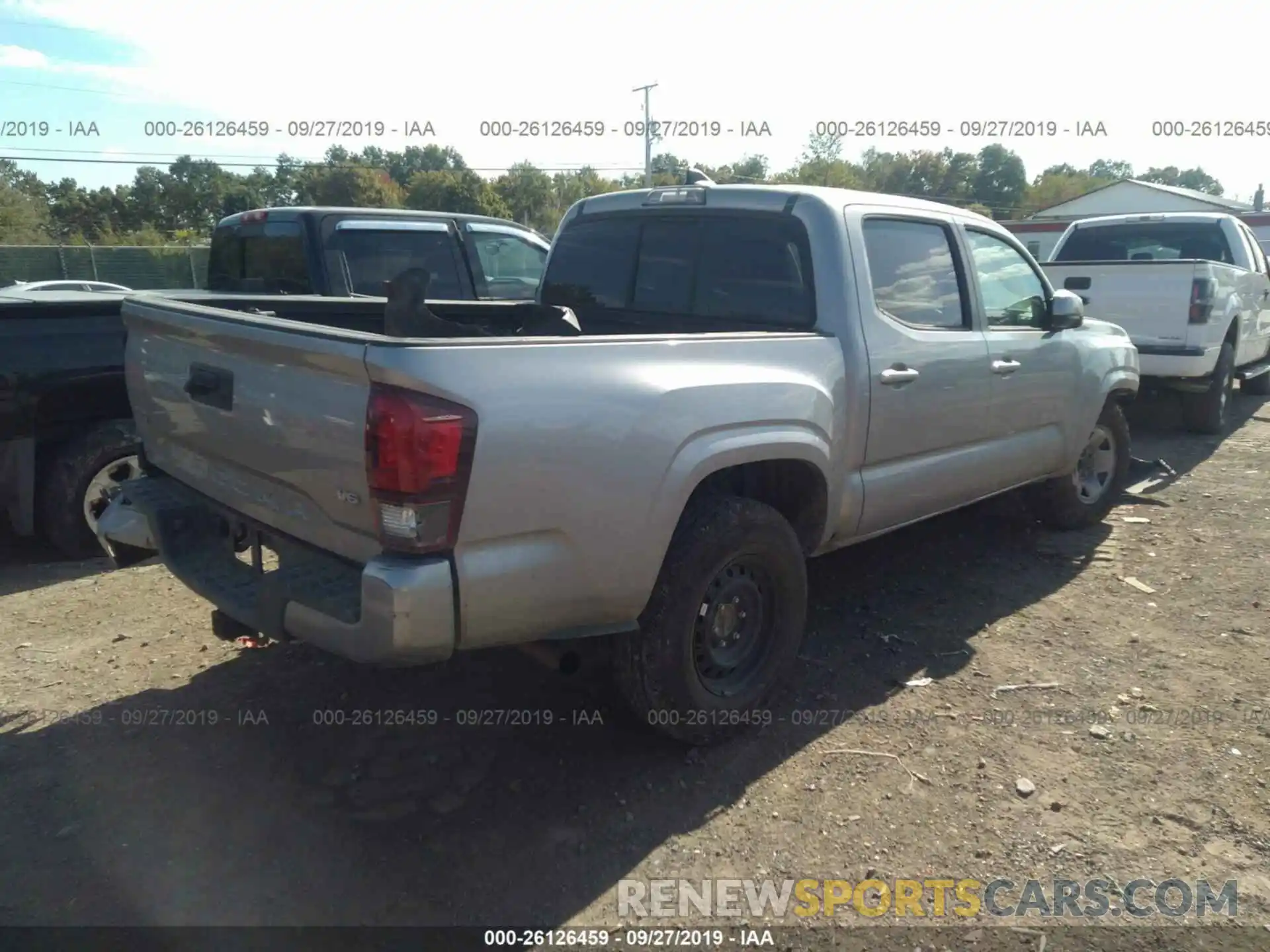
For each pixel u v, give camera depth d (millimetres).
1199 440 8836
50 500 5293
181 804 3166
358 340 2586
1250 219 26000
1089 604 4863
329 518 2836
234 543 3406
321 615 2746
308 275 7082
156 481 3760
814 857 2918
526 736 3584
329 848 2953
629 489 2936
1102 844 2975
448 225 7695
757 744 3535
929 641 4418
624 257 4609
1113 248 10461
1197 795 3215
